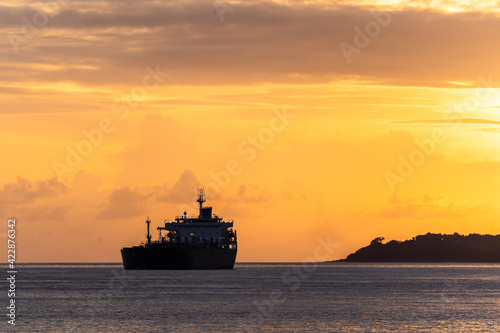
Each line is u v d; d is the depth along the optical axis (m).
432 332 161.88
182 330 161.38
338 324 171.88
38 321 175.25
